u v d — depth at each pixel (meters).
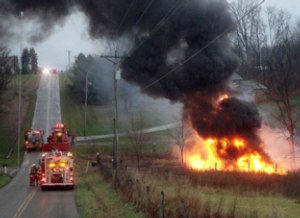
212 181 29.86
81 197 25.75
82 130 72.81
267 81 65.38
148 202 18.28
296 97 60.28
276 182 29.33
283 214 19.16
